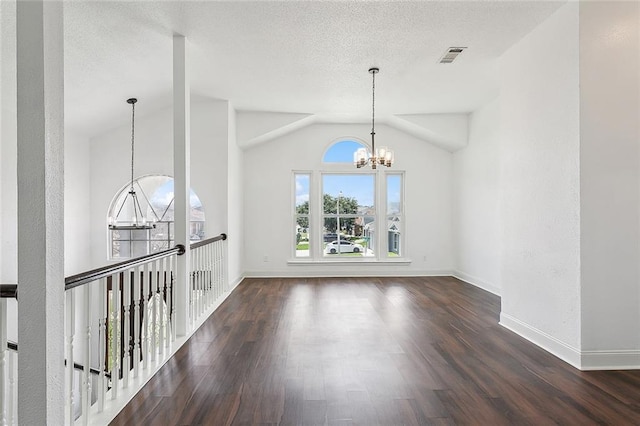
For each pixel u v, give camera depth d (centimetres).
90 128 600
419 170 753
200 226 629
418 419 229
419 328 410
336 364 312
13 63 339
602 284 304
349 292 598
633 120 306
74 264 591
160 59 439
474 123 654
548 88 341
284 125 670
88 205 626
